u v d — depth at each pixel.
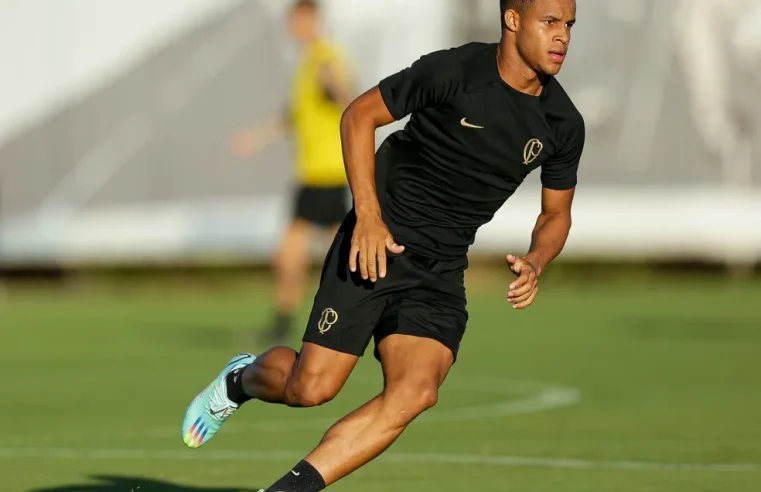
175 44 63.47
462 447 25.44
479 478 21.91
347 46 62.81
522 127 17.58
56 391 35.12
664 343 46.75
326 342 17.64
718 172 64.69
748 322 53.72
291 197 63.72
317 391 17.72
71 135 63.59
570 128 17.89
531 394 34.09
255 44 63.34
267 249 63.97
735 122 64.50
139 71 63.53
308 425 28.78
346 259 17.77
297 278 45.22
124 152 63.75
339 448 16.48
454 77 17.45
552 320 55.81
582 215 65.00
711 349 44.81
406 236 17.98
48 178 63.72
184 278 68.44
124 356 43.56
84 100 63.50
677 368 39.78
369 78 62.78
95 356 43.66
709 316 56.31
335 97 44.75
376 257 16.78
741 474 22.28
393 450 25.06
